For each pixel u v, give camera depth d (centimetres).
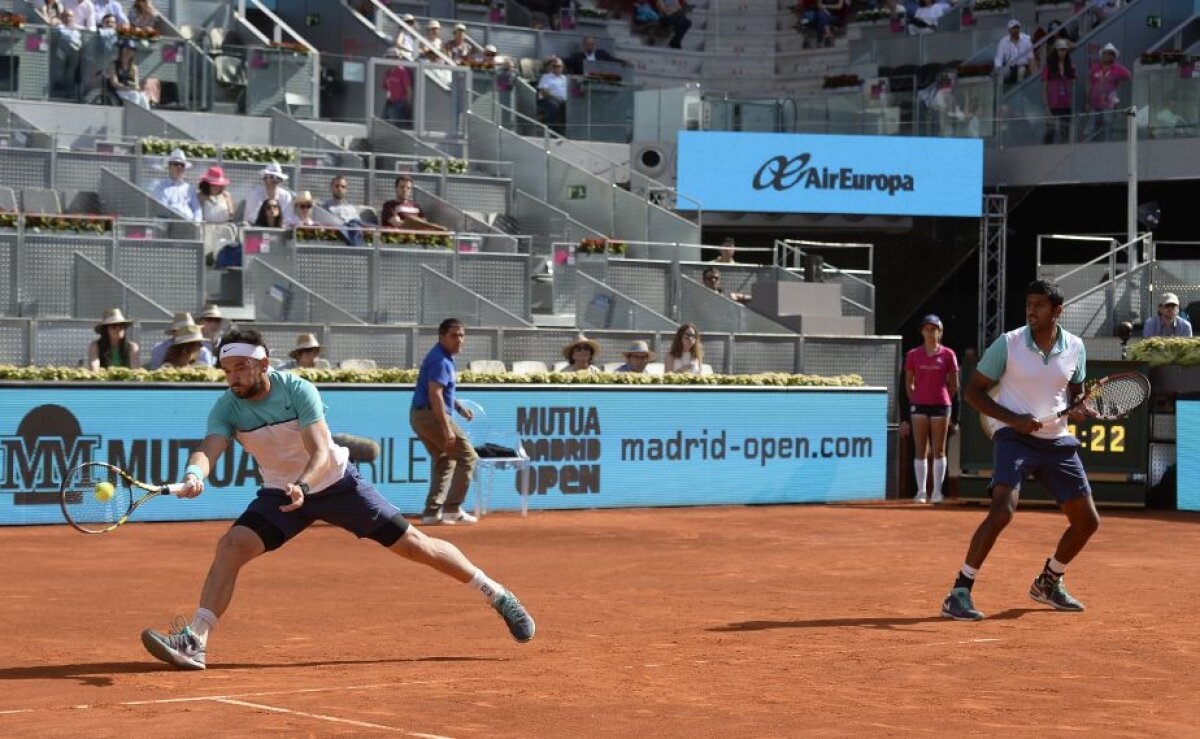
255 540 1210
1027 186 4856
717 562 2006
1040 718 1006
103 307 3064
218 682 1127
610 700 1056
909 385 3162
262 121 4400
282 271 3375
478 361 3045
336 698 1055
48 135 3875
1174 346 3006
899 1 6147
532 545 2214
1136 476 2981
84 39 4184
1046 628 1445
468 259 3528
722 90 6438
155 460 2541
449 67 4644
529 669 1194
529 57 5434
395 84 4578
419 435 2527
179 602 1581
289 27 5081
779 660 1242
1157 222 4828
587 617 1503
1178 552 2170
